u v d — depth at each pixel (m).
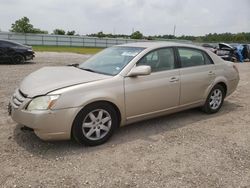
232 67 6.66
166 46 5.40
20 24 61.06
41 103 4.01
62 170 3.70
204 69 5.92
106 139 4.57
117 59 5.11
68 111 4.09
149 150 4.36
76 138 4.29
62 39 55.50
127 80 4.69
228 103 7.38
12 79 10.09
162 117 5.95
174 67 5.41
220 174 3.73
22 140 4.54
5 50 16.39
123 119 4.75
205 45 24.94
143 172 3.71
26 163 3.84
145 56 5.02
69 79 4.46
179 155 4.23
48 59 20.88
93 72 4.92
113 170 3.74
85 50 40.97
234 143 4.75
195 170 3.81
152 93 4.98
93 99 4.27
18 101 4.23
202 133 5.15
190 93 5.65
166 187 3.39
